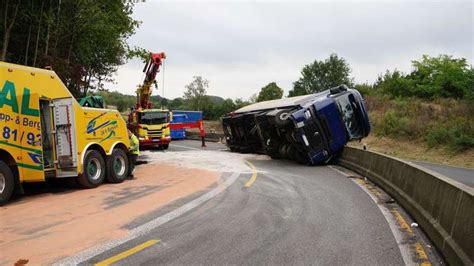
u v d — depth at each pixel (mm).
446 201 6227
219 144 34406
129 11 31484
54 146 11148
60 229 7176
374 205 9203
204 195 10375
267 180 13109
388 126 31266
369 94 48188
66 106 11367
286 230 7105
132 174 14047
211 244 6316
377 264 5477
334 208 8875
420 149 26094
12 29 20891
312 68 87375
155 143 28250
